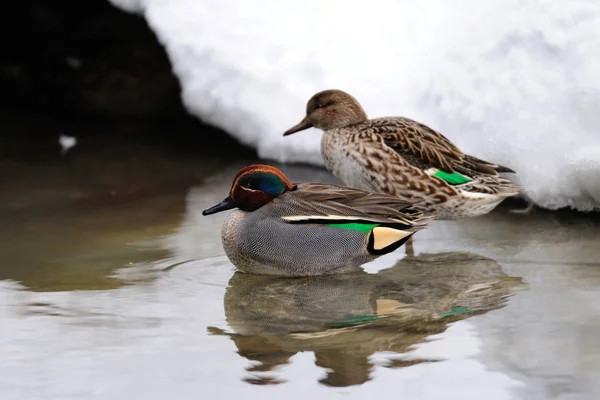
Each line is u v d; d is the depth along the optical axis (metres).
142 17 17.72
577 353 7.90
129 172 14.62
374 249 10.20
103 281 10.05
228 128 15.38
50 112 18.52
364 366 7.79
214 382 7.55
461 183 11.45
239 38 15.07
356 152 11.75
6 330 8.68
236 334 8.55
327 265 10.16
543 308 9.02
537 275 10.06
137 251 11.08
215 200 13.16
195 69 15.30
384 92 13.88
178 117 17.86
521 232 11.62
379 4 14.88
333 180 13.84
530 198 12.44
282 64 14.70
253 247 10.05
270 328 8.70
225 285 9.98
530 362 7.75
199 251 11.11
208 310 9.21
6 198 13.30
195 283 10.03
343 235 10.09
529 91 12.42
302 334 8.55
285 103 14.60
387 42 14.45
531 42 12.77
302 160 14.71
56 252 11.02
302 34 14.85
